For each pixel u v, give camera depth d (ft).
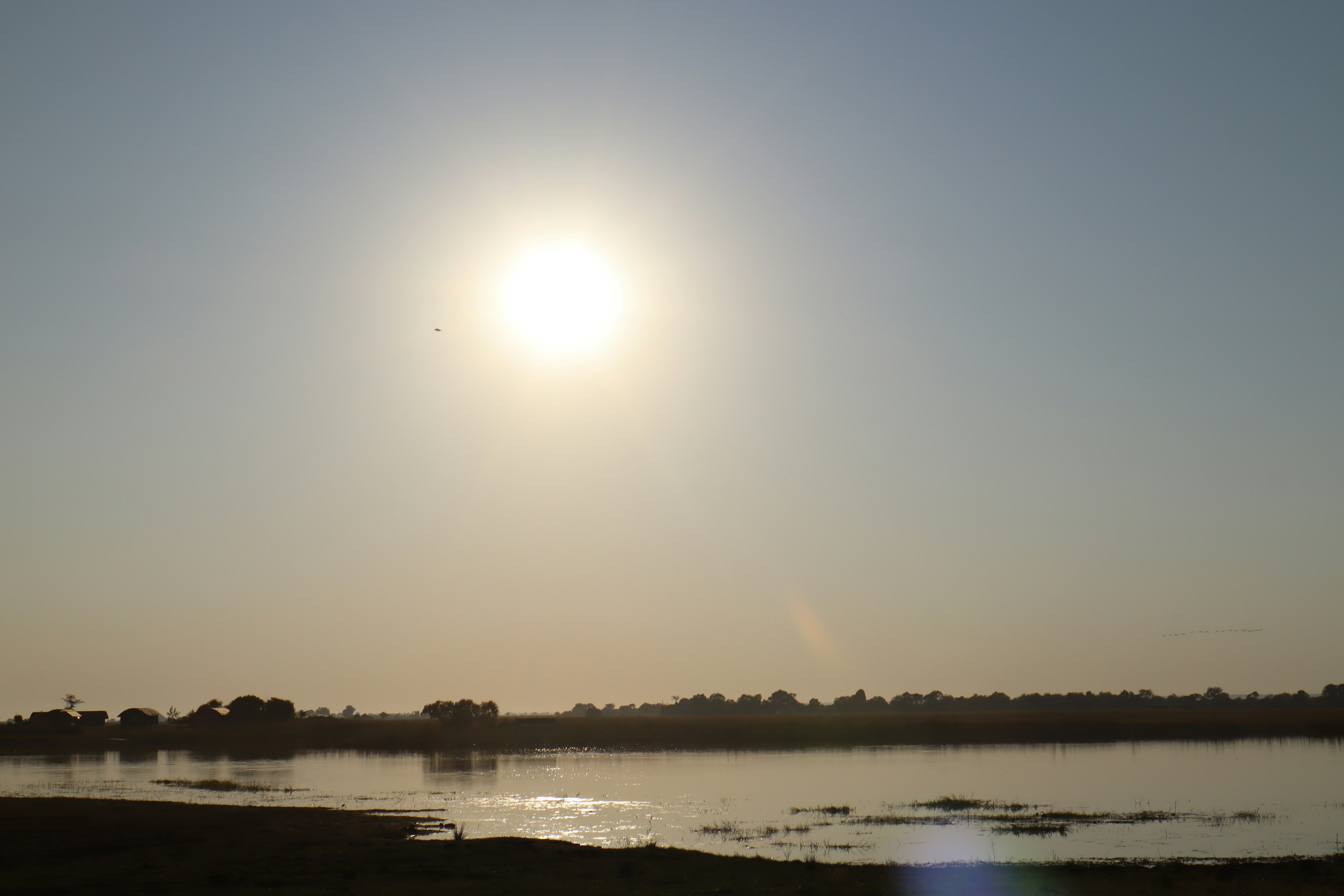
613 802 209.77
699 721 622.95
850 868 120.98
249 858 124.88
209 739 509.35
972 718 625.00
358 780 271.49
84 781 272.72
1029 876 115.03
